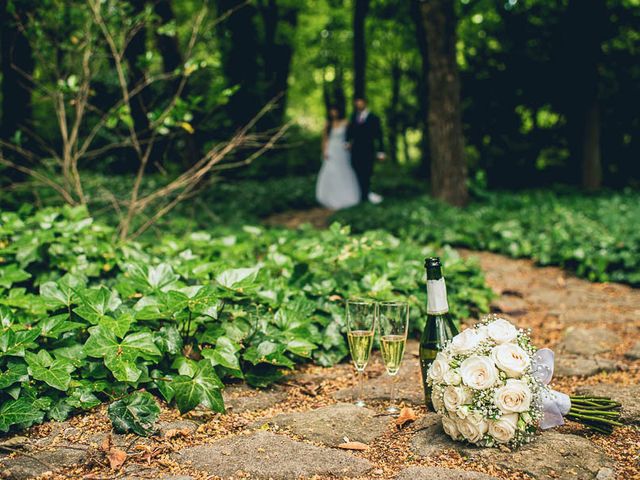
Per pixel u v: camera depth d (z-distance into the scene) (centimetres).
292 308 432
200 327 392
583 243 775
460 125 1147
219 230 702
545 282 729
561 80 1619
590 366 430
